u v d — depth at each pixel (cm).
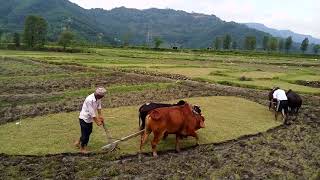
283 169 1361
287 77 4144
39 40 9244
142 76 3653
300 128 1948
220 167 1356
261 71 4794
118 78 3506
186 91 2900
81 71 4012
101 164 1330
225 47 15088
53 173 1239
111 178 1226
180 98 2584
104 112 2055
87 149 1464
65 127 1731
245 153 1516
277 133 1842
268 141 1689
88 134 1434
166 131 1438
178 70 4431
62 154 1408
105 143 1537
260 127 1923
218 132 1780
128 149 1479
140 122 1716
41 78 3325
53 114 1959
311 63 7269
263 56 10106
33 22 9088
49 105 2202
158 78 3550
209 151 1520
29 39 9056
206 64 5691
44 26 9300
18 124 1759
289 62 7288
